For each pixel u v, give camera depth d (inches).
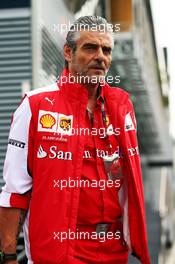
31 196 95.7
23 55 244.8
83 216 93.7
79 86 94.5
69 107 94.4
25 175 95.7
